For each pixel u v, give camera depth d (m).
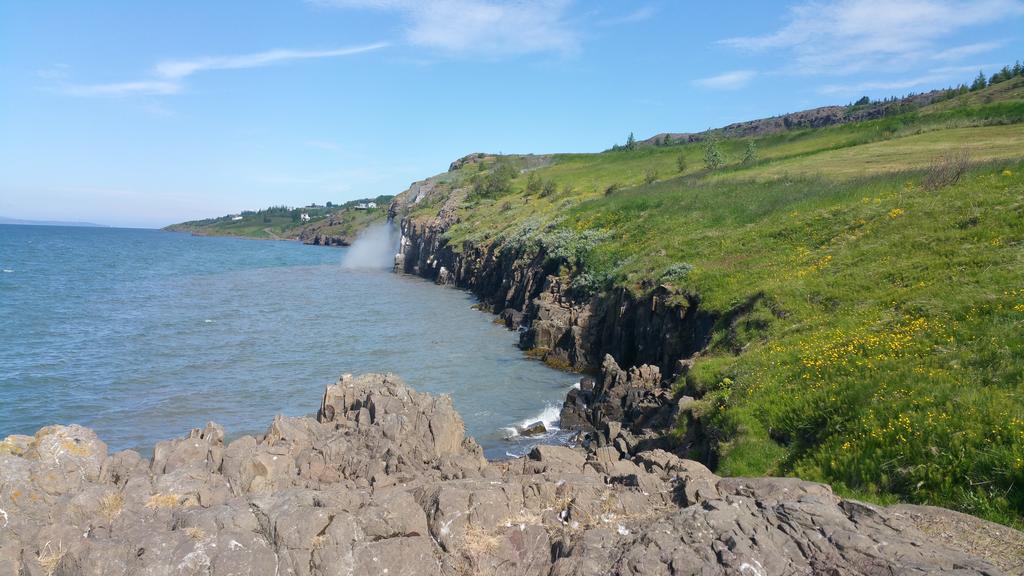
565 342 29.06
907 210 22.86
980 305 13.91
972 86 102.56
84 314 38.22
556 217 50.59
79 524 7.46
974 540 7.19
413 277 73.56
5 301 42.53
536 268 41.72
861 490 9.79
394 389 13.73
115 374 24.11
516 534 7.53
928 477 9.28
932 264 17.48
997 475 8.70
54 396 21.05
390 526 7.32
